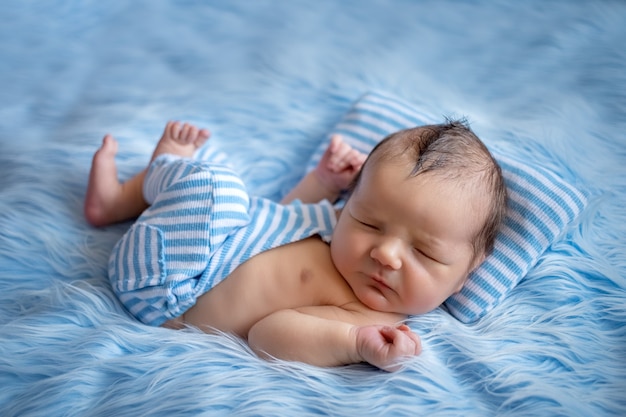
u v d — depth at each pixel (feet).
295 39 6.58
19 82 6.01
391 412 3.31
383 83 5.98
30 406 3.35
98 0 6.98
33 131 5.49
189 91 5.85
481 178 3.80
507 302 4.05
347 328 3.55
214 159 5.03
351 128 5.11
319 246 4.10
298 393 3.41
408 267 3.72
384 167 3.80
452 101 5.81
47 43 6.46
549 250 4.23
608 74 5.98
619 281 4.09
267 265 3.98
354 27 6.83
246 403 3.31
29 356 3.61
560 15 6.91
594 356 3.72
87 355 3.60
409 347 3.44
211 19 6.91
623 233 4.44
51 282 4.20
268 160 5.24
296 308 3.90
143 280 3.91
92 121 5.45
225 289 3.94
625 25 6.63
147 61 6.36
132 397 3.35
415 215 3.67
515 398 3.37
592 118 5.51
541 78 6.09
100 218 4.57
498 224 3.98
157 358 3.61
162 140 4.87
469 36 6.73
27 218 4.48
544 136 5.09
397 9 7.13
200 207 3.96
